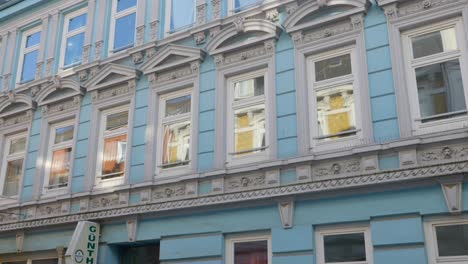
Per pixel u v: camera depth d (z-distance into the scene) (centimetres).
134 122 1153
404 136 821
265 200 912
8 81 1484
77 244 1042
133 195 1077
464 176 751
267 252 902
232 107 1044
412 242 766
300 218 872
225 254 941
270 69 1000
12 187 1354
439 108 834
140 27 1243
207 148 1022
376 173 814
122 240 1065
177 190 1023
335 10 966
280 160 905
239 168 952
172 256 986
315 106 947
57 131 1325
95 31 1340
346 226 838
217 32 1106
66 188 1226
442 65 852
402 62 868
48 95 1340
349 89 923
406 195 793
